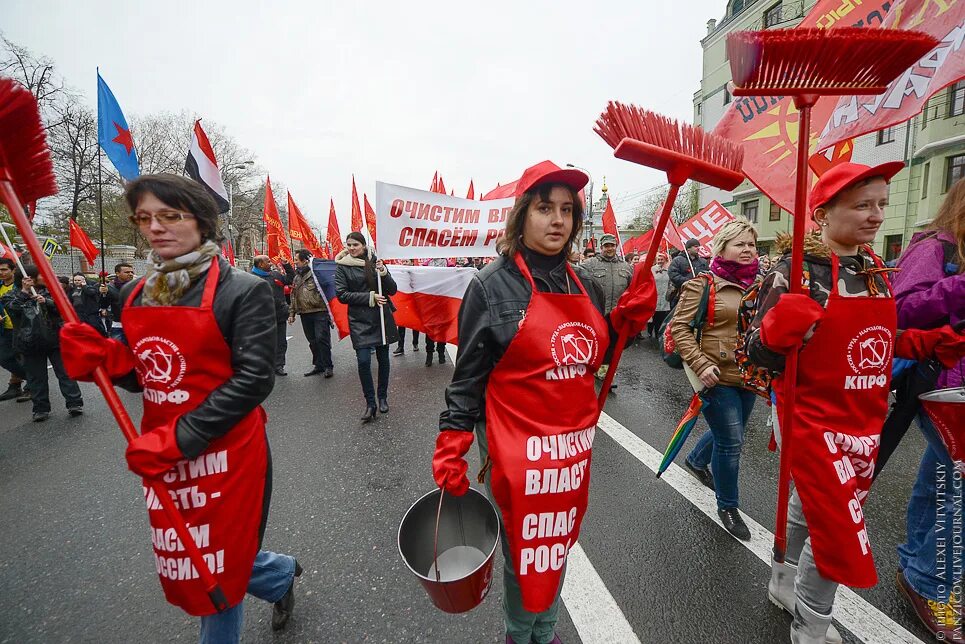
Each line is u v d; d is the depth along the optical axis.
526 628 1.60
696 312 2.55
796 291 1.51
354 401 5.34
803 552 1.72
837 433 1.56
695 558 2.35
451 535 1.66
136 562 2.51
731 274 2.55
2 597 2.25
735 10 26.67
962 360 1.72
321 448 3.97
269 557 1.91
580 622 1.97
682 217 37.00
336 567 2.38
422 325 5.75
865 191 1.56
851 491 1.53
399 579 2.28
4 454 4.09
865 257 1.69
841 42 1.23
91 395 6.17
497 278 1.45
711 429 2.58
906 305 1.76
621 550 2.43
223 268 1.53
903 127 17.47
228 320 1.47
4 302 4.83
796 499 1.92
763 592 2.11
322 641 1.91
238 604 1.54
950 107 15.80
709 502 2.89
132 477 3.58
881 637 1.87
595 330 1.44
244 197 39.97
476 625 1.97
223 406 1.39
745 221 2.58
